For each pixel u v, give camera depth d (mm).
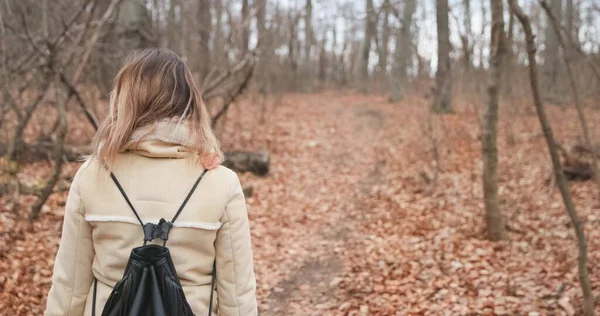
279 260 6152
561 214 7066
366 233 7039
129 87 1641
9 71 6375
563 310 4445
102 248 1627
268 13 13492
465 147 11031
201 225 1620
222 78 8875
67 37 6410
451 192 8328
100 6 8812
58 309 1642
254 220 7527
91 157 1664
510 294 4820
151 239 1566
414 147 11445
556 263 5480
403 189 8906
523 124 12344
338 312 4781
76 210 1623
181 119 1642
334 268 5898
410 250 6180
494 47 5891
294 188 9453
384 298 4973
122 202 1604
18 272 4848
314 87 34844
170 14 11344
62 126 5844
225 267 1702
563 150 8555
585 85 11359
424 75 11031
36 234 5734
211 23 11430
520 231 6500
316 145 12883
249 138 12305
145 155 1636
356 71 42188
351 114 18703
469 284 5129
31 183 7059
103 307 1615
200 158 1685
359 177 10211
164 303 1527
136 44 11148
